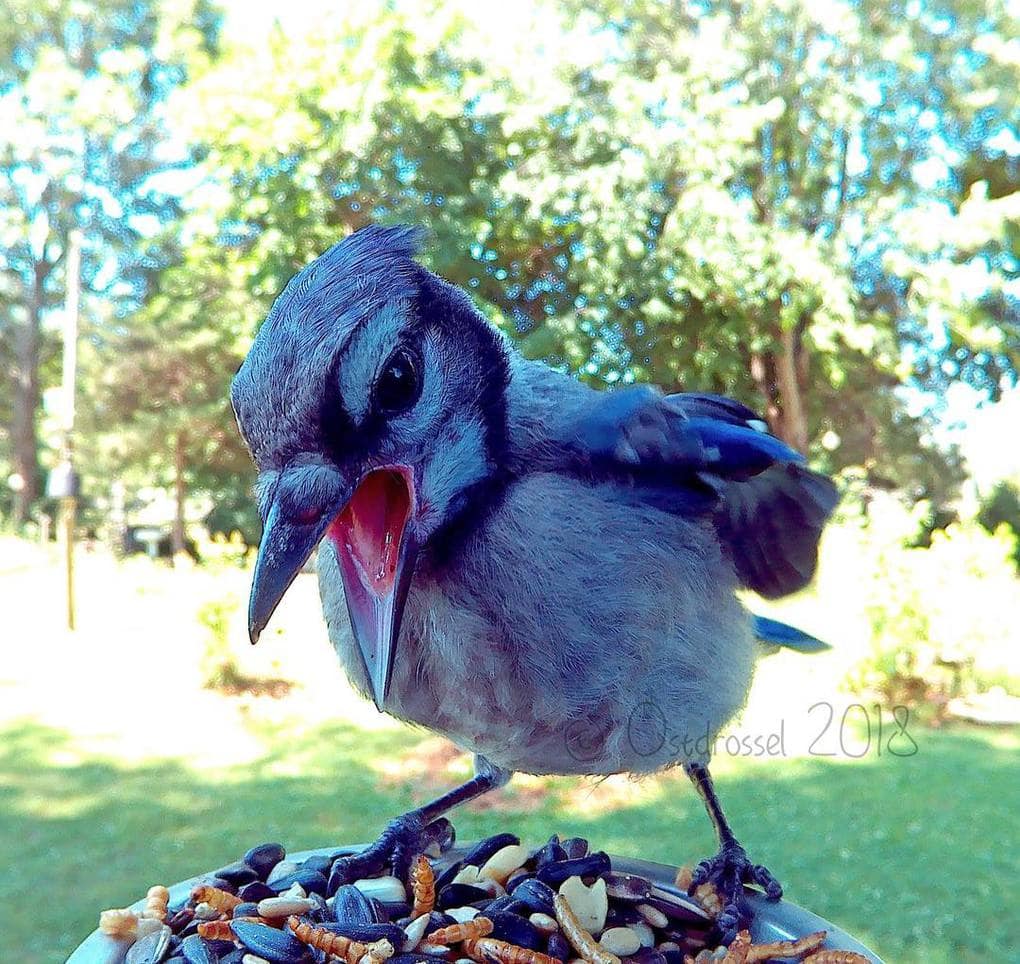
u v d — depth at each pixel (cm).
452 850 20
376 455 14
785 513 17
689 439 16
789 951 16
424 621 15
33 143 215
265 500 13
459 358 14
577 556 15
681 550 16
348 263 14
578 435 15
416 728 17
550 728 16
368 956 15
